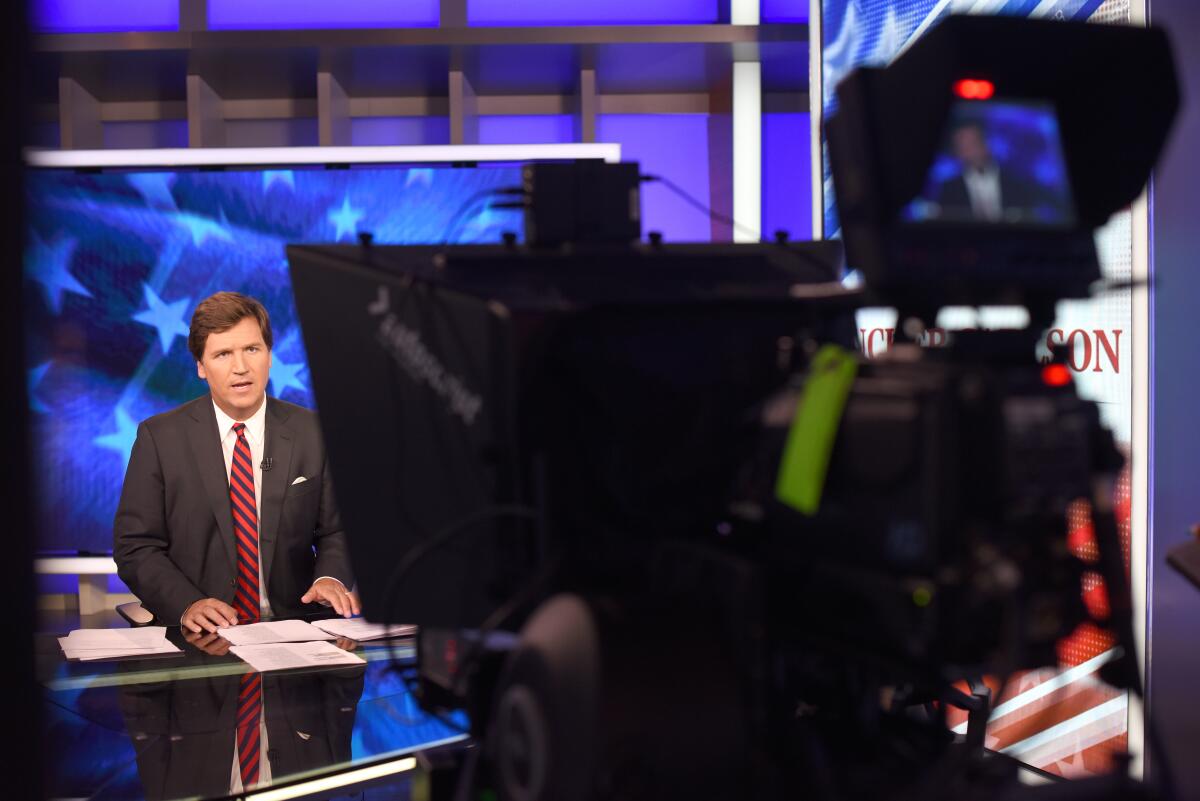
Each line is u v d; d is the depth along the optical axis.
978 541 0.69
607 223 0.97
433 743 1.47
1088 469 0.74
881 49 3.20
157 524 2.54
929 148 0.73
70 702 1.62
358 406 0.93
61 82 3.68
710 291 0.89
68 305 3.63
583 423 0.80
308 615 2.31
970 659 0.71
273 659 1.84
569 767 0.70
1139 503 2.41
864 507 0.73
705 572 0.78
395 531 0.91
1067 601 0.75
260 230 3.68
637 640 0.74
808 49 3.65
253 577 2.57
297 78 3.76
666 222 4.14
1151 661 2.37
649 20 3.95
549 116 4.10
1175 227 2.40
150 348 3.67
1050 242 0.77
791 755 0.78
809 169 4.12
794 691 0.91
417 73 3.75
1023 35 0.75
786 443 0.78
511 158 3.55
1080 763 2.49
